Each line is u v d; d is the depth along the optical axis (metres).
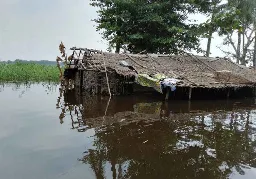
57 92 19.25
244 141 9.04
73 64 20.38
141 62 19.19
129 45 26.08
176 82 15.80
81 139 8.59
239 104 17.45
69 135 8.98
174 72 18.31
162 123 11.16
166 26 24.33
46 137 8.67
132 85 19.56
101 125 10.45
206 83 17.05
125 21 24.53
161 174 6.26
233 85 17.78
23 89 19.80
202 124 11.30
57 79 25.30
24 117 11.25
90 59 18.81
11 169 6.23
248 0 25.41
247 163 7.12
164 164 6.86
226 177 6.23
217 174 6.37
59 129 9.66
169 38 24.25
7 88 19.84
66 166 6.49
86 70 18.73
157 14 23.95
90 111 13.01
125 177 6.01
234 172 6.53
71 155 7.21
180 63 20.64
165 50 26.61
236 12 23.97
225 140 9.09
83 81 20.52
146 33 24.72
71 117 11.59
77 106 14.21
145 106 14.93
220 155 7.65
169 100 17.41
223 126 11.05
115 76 18.30
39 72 25.97
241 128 10.80
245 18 26.67
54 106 13.95
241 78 19.70
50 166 6.46
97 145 8.09
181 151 7.87
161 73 17.52
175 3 25.03
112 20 25.45
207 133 9.88
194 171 6.49
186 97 18.98
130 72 16.78
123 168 6.50
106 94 18.55
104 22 25.36
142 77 16.36
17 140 8.28
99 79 18.72
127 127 10.30
